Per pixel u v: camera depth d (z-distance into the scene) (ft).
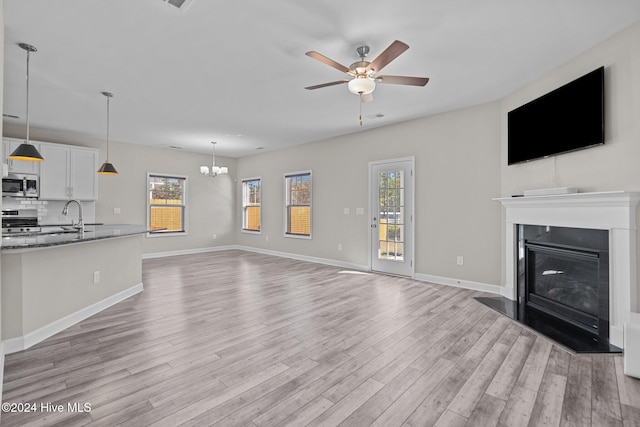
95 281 11.12
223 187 27.84
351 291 14.05
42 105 14.42
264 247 25.94
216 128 18.58
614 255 8.59
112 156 21.57
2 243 8.31
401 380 6.84
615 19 8.08
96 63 10.44
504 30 8.59
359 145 19.24
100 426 5.32
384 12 7.82
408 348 8.38
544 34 8.77
